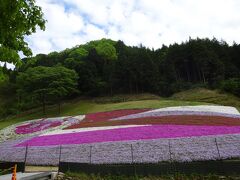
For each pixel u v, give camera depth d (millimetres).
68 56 113938
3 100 98562
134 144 26031
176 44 102250
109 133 31828
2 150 32656
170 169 18312
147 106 55500
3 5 7141
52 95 72312
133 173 18688
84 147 27438
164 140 26047
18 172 20906
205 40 104625
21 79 73812
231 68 83312
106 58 106688
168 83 83938
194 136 26328
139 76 80625
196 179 17484
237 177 16969
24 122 58562
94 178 19078
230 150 22219
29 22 8195
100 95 84500
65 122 49781
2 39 7688
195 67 90500
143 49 100812
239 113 41875
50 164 25547
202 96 66625
